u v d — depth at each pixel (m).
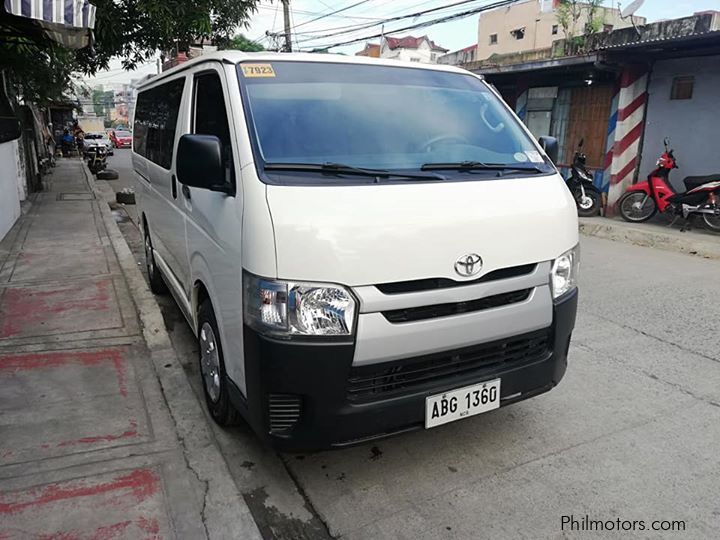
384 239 2.41
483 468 3.00
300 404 2.47
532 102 13.05
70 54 11.35
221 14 12.51
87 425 3.20
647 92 10.61
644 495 2.78
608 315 5.39
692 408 3.64
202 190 3.14
